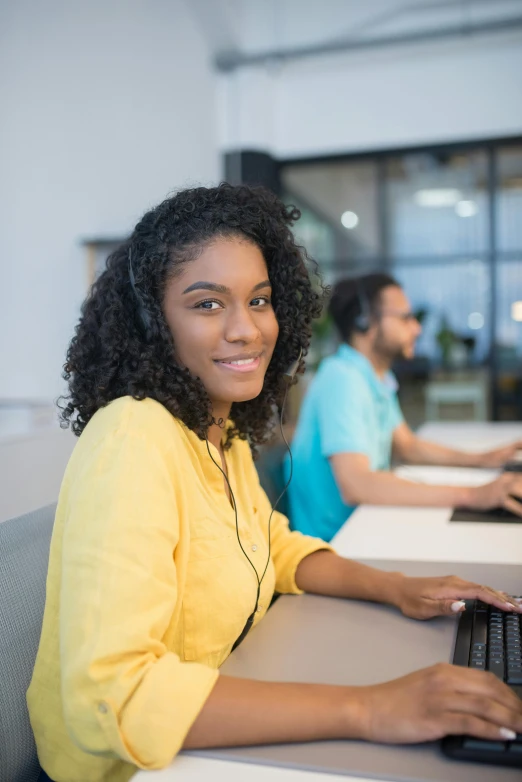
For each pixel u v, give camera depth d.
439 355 6.02
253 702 0.68
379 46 5.62
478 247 5.91
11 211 6.24
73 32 6.10
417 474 2.22
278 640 0.93
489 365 5.95
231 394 0.88
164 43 5.98
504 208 5.84
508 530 1.51
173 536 0.76
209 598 0.86
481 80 5.75
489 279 5.91
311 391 2.08
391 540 1.45
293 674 0.83
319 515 2.02
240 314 0.86
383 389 2.16
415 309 6.05
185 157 6.04
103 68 6.08
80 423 0.93
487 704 0.66
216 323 0.86
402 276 6.08
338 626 0.98
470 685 0.68
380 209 6.09
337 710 0.68
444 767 0.64
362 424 1.91
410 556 1.33
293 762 0.65
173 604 0.74
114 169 6.09
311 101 6.12
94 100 6.10
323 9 5.86
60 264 6.17
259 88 5.98
